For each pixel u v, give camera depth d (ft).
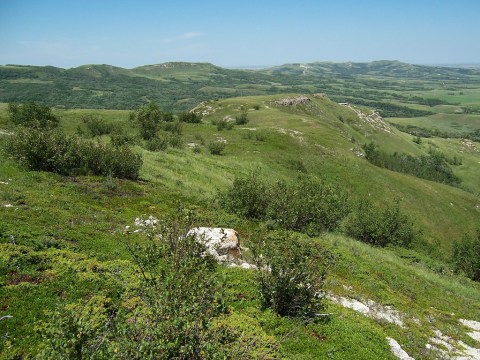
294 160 205.05
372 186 205.26
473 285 90.07
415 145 483.51
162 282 26.94
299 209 82.53
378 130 467.52
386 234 105.60
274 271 41.06
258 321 37.96
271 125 292.20
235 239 56.75
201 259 31.78
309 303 41.98
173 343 20.62
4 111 239.09
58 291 35.94
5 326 30.17
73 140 88.38
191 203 84.12
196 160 148.15
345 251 72.90
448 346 46.39
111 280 39.32
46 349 19.19
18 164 77.71
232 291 43.06
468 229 200.23
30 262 40.22
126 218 62.95
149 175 99.96
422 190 223.92
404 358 38.86
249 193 85.51
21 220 50.31
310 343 36.22
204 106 435.12
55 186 71.41
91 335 20.98
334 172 208.03
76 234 50.47
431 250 148.15
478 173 427.33
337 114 470.80
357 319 43.98
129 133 200.44
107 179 81.97
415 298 62.03
